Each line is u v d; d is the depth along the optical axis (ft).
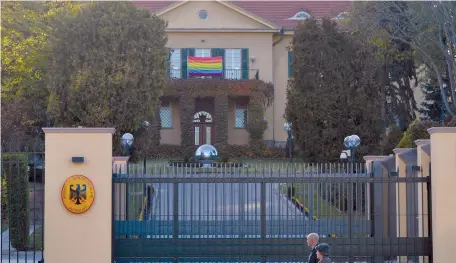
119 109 86.17
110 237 41.88
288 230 43.50
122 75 86.38
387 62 108.17
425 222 44.80
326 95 94.79
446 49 94.68
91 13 87.86
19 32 89.71
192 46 148.97
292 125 97.66
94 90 85.76
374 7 97.14
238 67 149.07
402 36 101.50
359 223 43.78
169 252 43.04
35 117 99.50
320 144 95.20
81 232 41.78
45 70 92.38
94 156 42.01
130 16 88.43
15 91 93.86
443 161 41.91
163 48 90.53
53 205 41.81
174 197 43.21
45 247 41.63
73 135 42.01
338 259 43.34
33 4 93.50
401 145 65.51
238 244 43.19
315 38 96.37
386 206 48.39
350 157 57.06
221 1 147.64
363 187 49.29
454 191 41.81
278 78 150.51
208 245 43.09
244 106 148.56
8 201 47.83
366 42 96.02
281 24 153.69
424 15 88.17
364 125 94.38
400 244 43.27
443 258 41.70
